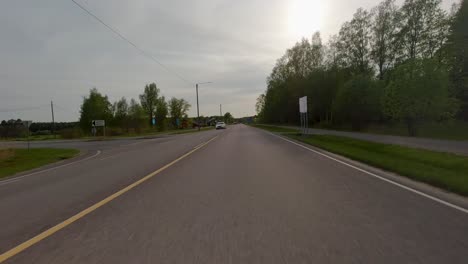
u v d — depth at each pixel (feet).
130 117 187.01
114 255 10.34
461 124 87.45
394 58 115.75
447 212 14.19
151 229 12.79
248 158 36.29
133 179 25.16
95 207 16.75
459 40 89.10
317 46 165.78
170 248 10.73
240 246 10.69
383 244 10.57
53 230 13.24
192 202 16.93
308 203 16.12
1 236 12.84
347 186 20.20
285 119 223.71
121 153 53.42
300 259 9.55
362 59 130.21
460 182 19.22
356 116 105.50
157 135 137.80
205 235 11.86
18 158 53.11
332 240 11.03
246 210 15.08
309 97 152.87
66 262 9.98
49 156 55.52
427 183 20.90
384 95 78.95
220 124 211.00
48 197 20.27
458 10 91.35
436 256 9.57
